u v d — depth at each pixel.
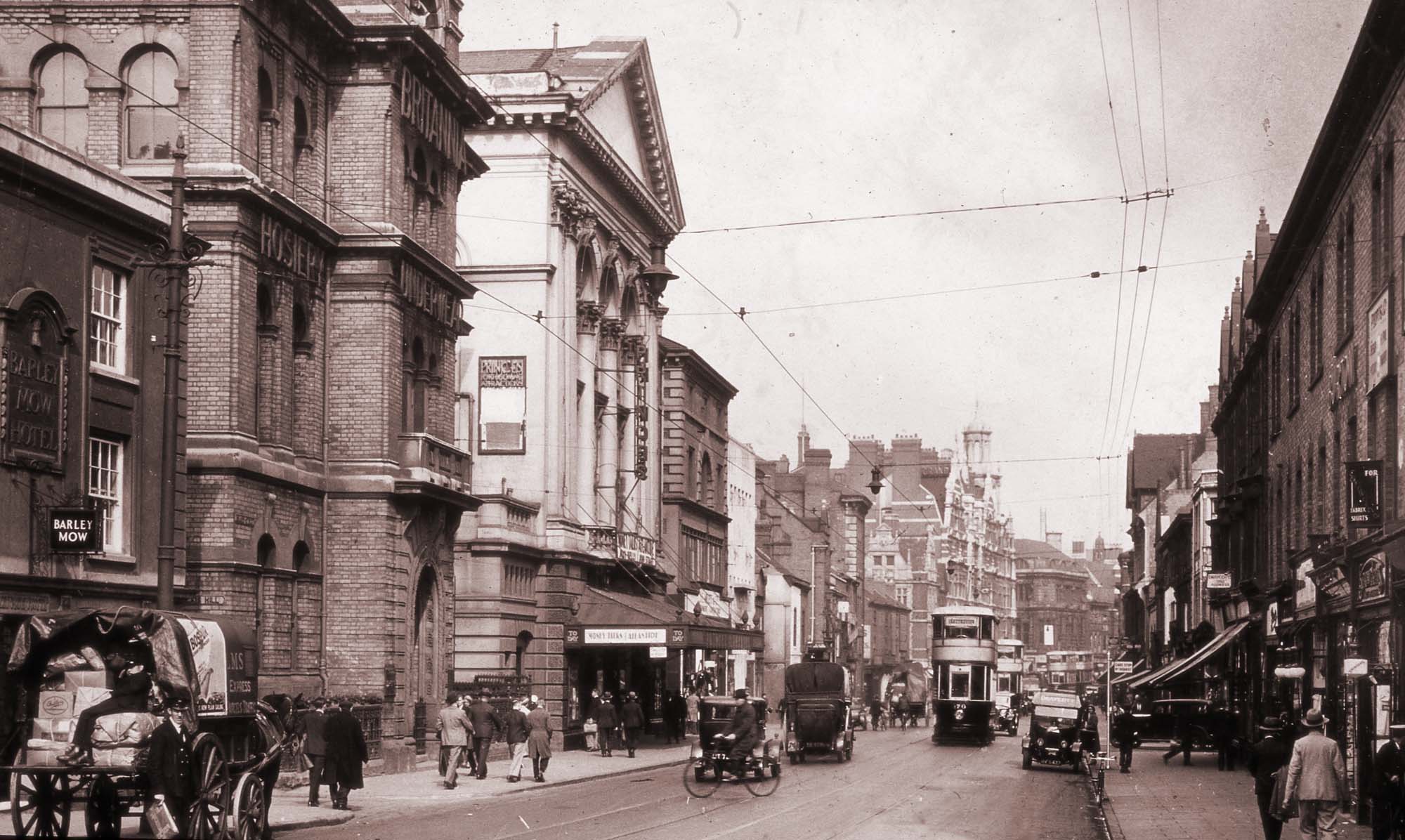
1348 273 31.77
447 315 40.47
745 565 83.00
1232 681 51.53
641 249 60.41
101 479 26.58
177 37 31.53
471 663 44.50
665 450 67.19
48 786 17.42
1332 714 31.05
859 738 66.00
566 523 49.69
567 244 50.84
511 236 49.31
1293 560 37.75
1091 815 27.23
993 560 171.12
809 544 97.06
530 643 48.28
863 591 112.38
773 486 108.25
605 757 44.97
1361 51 26.34
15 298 23.73
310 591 35.03
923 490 148.25
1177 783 36.56
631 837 21.70
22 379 23.92
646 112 58.62
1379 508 26.38
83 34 31.59
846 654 102.50
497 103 49.09
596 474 55.22
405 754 36.16
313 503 35.28
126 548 27.00
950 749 54.62
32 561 23.98
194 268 30.84
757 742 32.91
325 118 36.38
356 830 22.67
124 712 17.41
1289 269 40.38
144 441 27.50
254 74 32.34
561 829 23.00
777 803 28.66
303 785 30.52
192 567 30.70
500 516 44.91
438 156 40.22
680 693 61.31
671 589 65.75
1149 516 111.31
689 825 23.84
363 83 36.50
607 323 56.09
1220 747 42.81
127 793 18.44
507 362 48.69
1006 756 50.19
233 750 19.61
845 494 110.38
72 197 25.22
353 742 25.42
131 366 27.23
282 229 33.31
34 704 18.16
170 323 23.45
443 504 38.50
